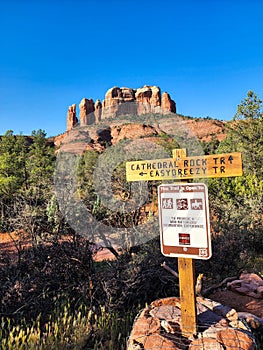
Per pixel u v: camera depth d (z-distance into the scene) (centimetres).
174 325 294
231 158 266
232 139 1830
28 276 427
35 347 304
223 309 324
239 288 491
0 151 2341
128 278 430
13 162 1791
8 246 833
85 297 434
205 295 488
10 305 394
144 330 288
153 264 452
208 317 309
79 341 330
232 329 277
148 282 447
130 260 500
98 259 652
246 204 938
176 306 337
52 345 311
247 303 450
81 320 366
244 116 1753
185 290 282
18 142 2431
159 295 472
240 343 257
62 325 358
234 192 984
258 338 340
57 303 415
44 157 2042
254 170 1608
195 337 277
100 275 445
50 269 449
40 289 427
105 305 401
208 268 556
